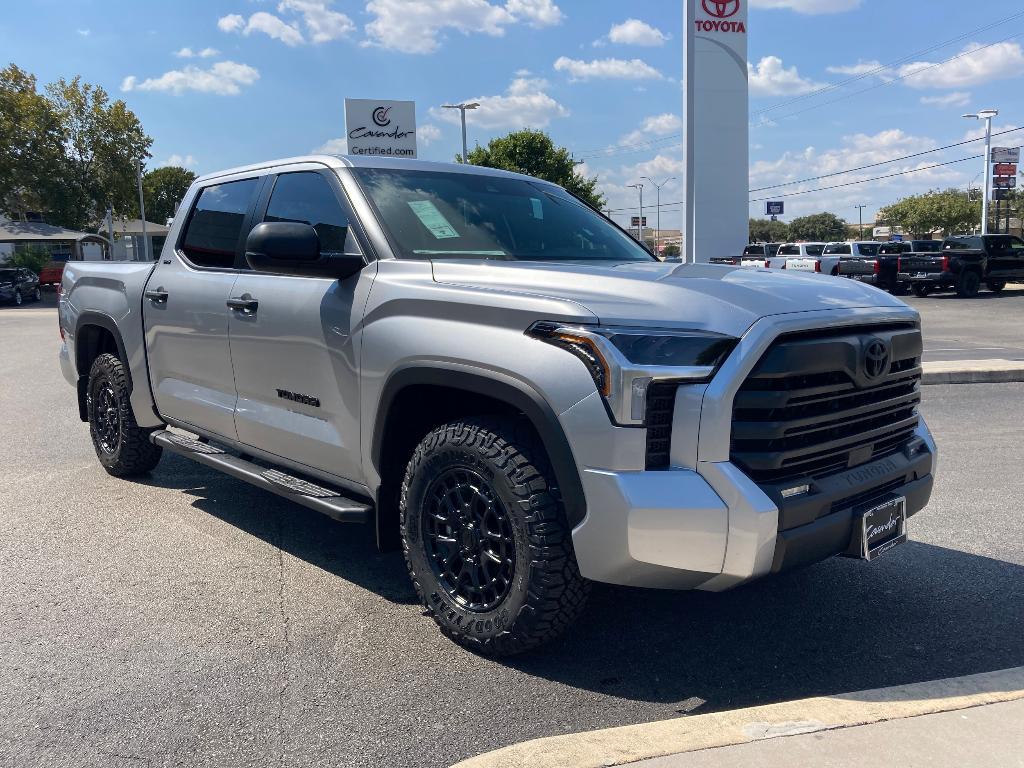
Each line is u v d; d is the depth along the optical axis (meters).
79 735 2.67
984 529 4.71
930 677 3.08
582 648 3.28
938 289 28.97
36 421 8.01
